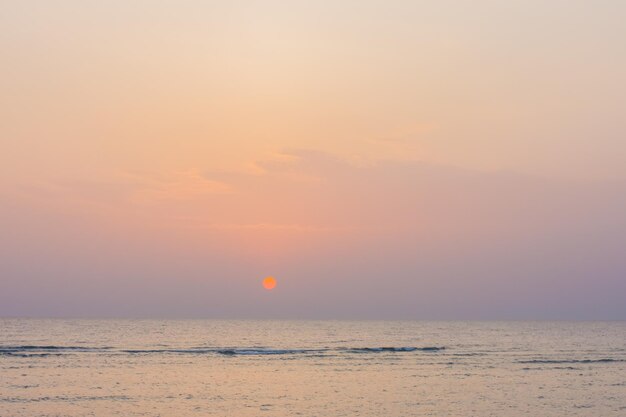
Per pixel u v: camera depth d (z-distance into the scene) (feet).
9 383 195.93
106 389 188.55
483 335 576.20
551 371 248.73
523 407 169.58
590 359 302.25
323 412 160.45
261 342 425.69
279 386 201.67
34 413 152.05
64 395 176.65
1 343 366.43
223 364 261.44
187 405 166.20
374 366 261.65
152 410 158.92
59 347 327.88
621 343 451.53
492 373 240.32
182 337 473.26
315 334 571.28
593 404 175.11
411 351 347.56
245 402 171.94
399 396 184.75
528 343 443.32
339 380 217.15
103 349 323.98
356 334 578.66
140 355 294.25
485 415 158.92
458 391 194.90
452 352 342.23
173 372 231.71
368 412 161.17
